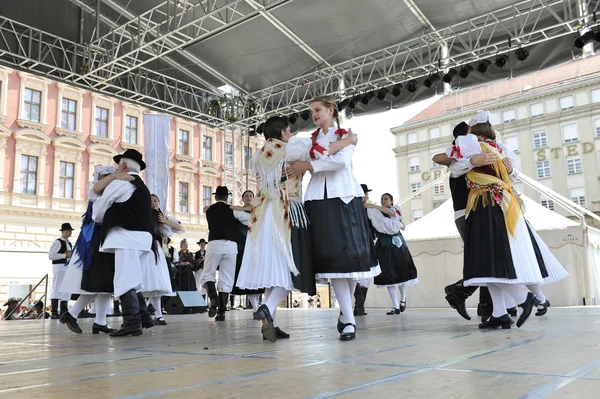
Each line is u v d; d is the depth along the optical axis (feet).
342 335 8.80
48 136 63.98
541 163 103.50
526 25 28.99
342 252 8.82
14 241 59.88
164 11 30.32
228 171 80.94
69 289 13.03
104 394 4.11
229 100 38.24
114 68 32.22
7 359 6.98
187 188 76.89
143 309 15.02
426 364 5.46
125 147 71.72
